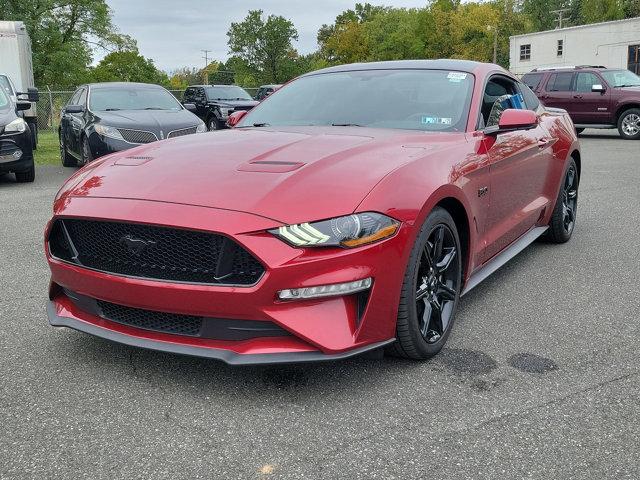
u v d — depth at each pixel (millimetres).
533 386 2832
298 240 2523
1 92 10336
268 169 2902
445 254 3246
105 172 3195
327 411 2611
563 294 4176
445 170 3174
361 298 2678
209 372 2963
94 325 2953
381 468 2215
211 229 2547
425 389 2801
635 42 43000
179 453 2318
